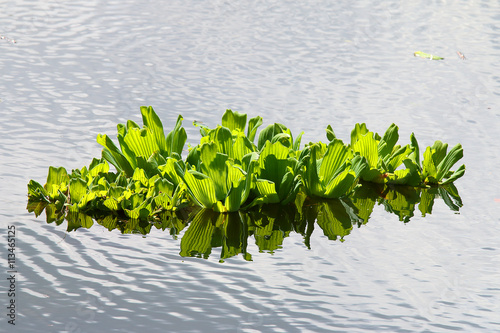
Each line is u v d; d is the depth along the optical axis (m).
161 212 5.80
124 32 10.86
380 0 13.69
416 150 6.77
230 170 5.71
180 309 4.27
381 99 8.69
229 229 5.55
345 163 6.15
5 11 11.69
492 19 12.58
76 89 8.52
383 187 6.63
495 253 5.25
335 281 4.73
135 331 4.01
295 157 6.33
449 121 8.05
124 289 4.49
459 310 4.40
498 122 8.05
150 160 6.05
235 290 4.54
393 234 5.56
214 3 12.85
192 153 6.05
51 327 4.03
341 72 9.62
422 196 6.41
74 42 10.27
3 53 9.62
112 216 5.66
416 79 9.48
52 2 12.45
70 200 5.72
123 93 8.47
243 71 9.46
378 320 4.24
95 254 4.96
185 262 4.92
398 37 11.34
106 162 6.04
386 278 4.80
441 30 11.80
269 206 6.06
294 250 5.21
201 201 5.87
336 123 7.80
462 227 5.72
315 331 4.08
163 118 7.69
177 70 9.37
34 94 8.27
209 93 8.60
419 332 4.12
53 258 4.87
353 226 5.70
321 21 12.02
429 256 5.17
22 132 7.14
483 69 9.94
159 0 12.89
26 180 6.09
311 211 5.99
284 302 4.41
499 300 4.54
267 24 11.66
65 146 6.86
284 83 9.09
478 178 6.74
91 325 4.06
